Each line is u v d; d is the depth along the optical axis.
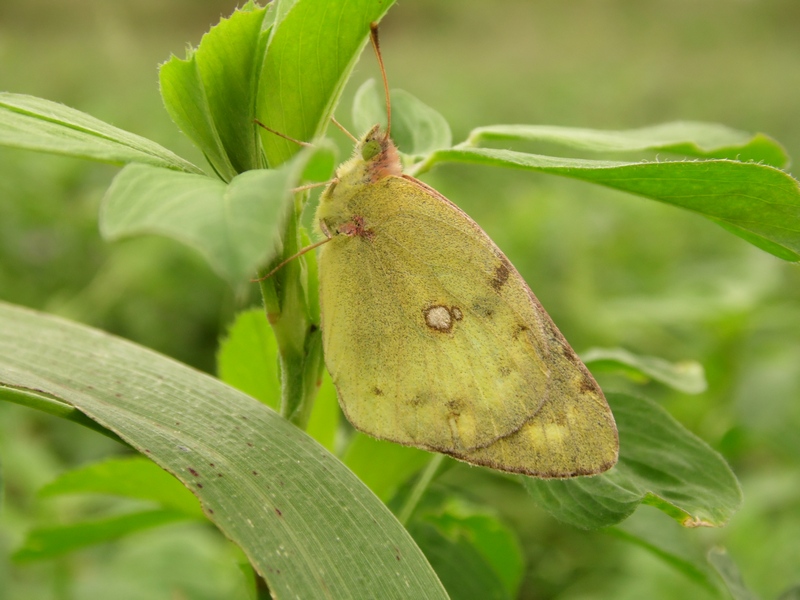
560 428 0.08
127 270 0.21
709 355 0.16
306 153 0.05
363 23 0.07
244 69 0.07
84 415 0.07
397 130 0.09
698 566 0.09
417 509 0.09
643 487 0.07
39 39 0.49
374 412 0.08
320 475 0.07
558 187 0.30
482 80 0.51
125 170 0.06
